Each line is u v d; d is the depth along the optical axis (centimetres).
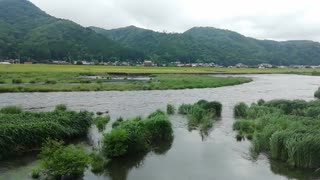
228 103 5366
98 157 2277
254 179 2034
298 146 2192
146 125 2872
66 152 2069
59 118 2891
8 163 2245
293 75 17712
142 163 2308
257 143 2584
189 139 2952
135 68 18075
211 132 3212
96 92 6694
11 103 5000
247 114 3850
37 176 2008
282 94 6956
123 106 4875
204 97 6175
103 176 2062
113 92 6750
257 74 17738
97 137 2916
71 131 2836
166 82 8694
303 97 6378
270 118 3136
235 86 8881
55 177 1992
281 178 2045
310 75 17962
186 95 6444
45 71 12244
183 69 18775
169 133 2923
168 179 2025
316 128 2517
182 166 2255
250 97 6300
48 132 2620
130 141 2478
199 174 2111
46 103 5069
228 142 2855
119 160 2366
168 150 2616
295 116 3155
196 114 3709
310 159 2169
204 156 2472
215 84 8825
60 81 8369
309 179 2028
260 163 2317
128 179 2017
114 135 2417
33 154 2419
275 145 2377
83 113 3147
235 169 2203
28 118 2884
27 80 8331
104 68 16600
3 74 10056
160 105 5019
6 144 2359
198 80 9512
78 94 6303
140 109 4597
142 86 7619
